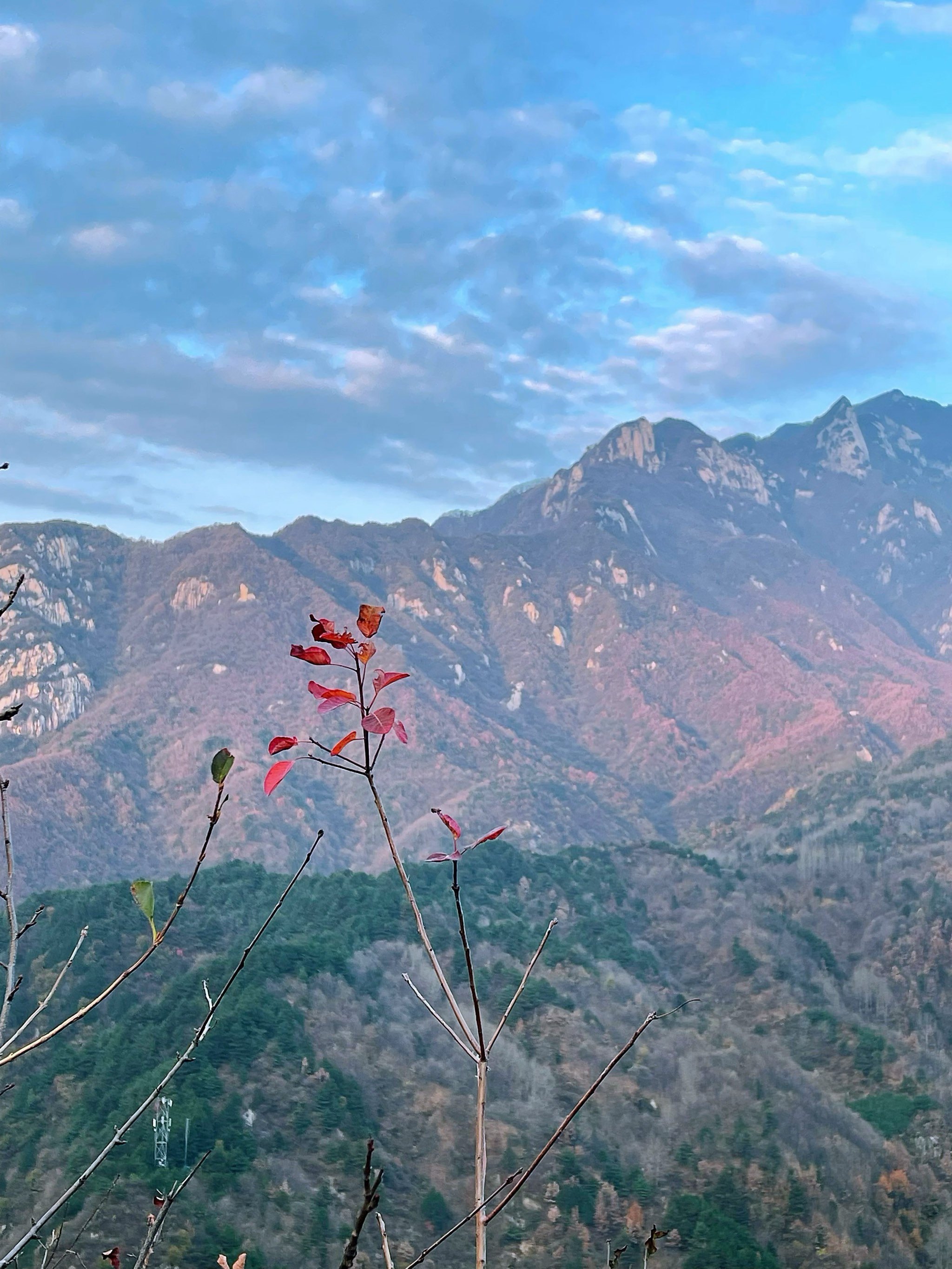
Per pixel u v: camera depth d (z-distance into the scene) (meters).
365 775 4.18
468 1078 91.19
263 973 94.56
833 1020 126.44
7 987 4.44
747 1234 74.81
